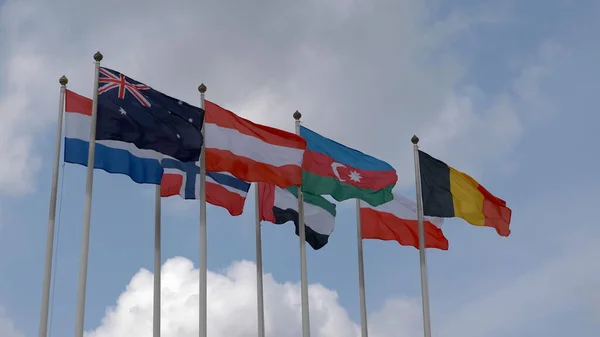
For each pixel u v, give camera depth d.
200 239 32.09
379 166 38.28
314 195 37.44
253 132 34.50
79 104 31.55
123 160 31.44
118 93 31.41
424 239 39.25
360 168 37.75
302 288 34.50
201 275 31.70
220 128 34.00
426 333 36.12
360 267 38.47
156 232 32.97
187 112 32.47
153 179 31.89
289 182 34.50
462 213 38.41
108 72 31.59
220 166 33.50
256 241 35.75
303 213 35.53
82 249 28.73
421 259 37.22
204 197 32.59
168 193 34.28
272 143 34.69
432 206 38.00
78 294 28.19
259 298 35.06
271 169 34.28
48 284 28.59
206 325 31.30
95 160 30.83
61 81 31.22
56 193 29.86
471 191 38.94
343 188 36.97
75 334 27.73
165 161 34.53
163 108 32.06
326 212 37.88
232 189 35.19
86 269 28.55
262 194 36.47
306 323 34.12
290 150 34.88
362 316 37.81
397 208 39.47
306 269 34.66
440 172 38.62
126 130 31.06
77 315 27.95
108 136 30.70
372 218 39.03
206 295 31.55
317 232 37.41
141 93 31.91
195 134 32.25
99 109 30.86
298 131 36.62
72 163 30.75
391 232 39.09
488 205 39.09
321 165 36.66
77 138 31.11
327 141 37.41
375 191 37.66
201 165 32.97
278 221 36.50
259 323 34.84
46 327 28.11
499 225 39.25
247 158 34.00
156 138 31.53
